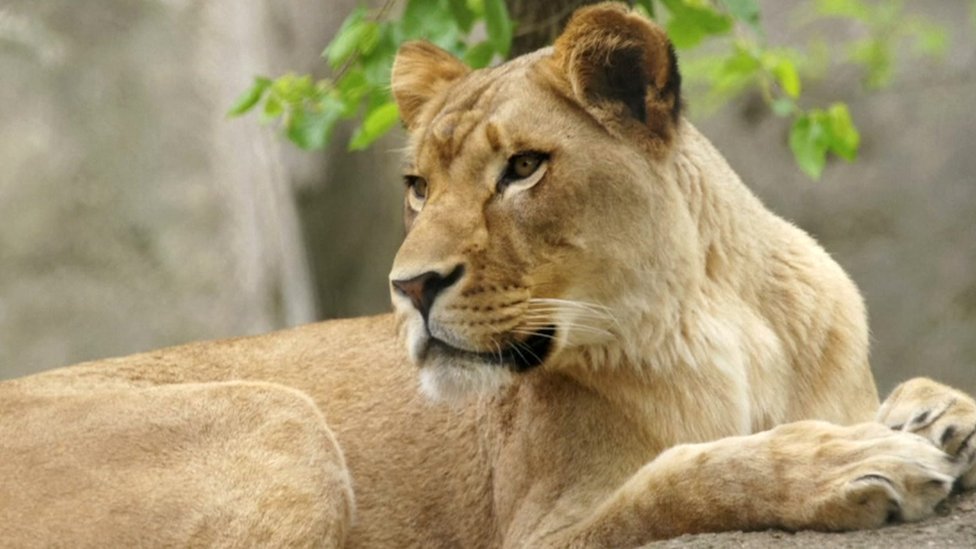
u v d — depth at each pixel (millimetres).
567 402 9422
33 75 21750
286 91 12938
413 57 10172
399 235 19969
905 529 8023
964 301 24000
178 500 9469
